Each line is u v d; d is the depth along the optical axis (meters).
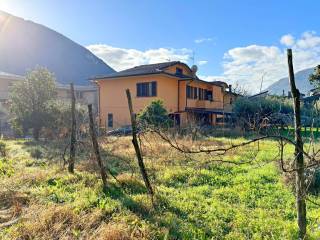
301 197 3.93
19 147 14.11
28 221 4.79
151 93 23.16
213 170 8.47
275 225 4.68
